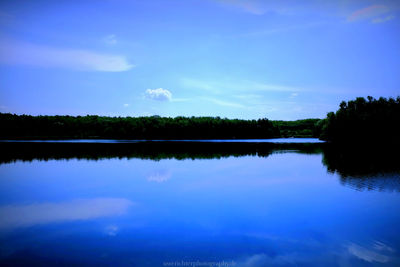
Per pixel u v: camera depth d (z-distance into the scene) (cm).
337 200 1363
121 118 12644
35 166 2603
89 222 1095
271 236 948
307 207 1261
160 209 1259
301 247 866
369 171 2170
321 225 1040
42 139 9400
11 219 1132
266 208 1256
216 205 1309
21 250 846
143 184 1789
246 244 890
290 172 2214
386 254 814
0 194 1548
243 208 1262
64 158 3256
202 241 912
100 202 1376
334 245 874
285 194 1504
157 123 11806
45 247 867
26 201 1400
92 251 841
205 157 3381
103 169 2420
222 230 1005
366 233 962
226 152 4094
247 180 1906
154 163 2817
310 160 2998
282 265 757
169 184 1791
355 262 770
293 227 1025
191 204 1333
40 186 1738
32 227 1038
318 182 1798
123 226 1046
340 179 1880
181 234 971
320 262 773
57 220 1117
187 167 2533
